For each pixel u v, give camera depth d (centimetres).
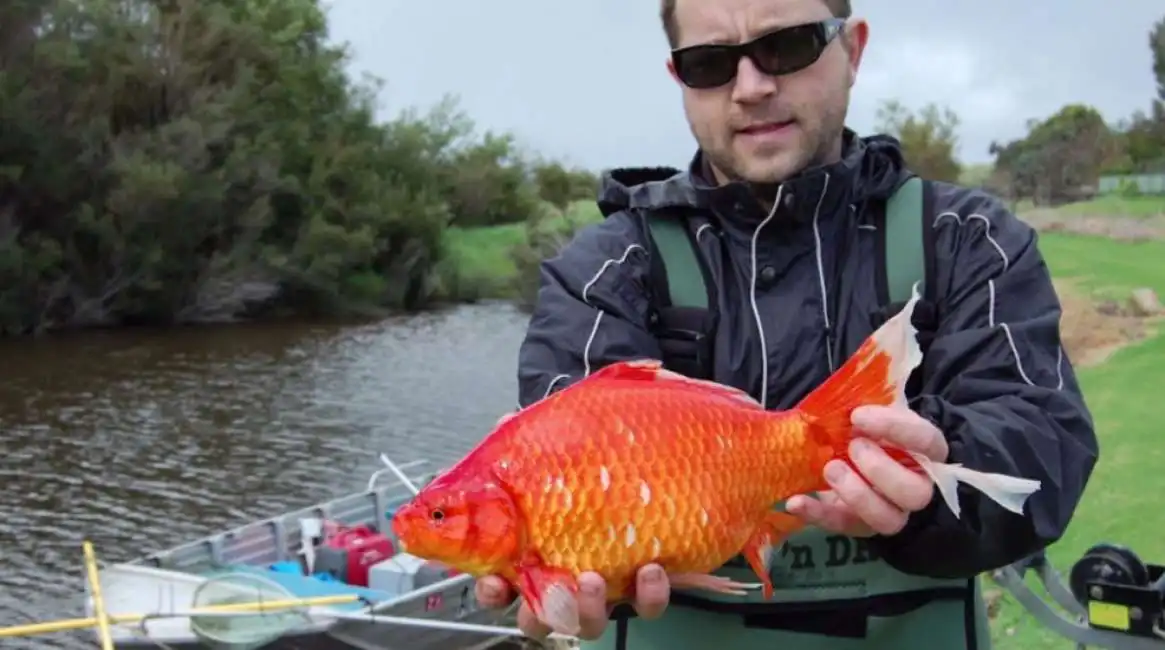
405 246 5003
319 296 4594
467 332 4103
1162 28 5075
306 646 1020
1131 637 353
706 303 230
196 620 1001
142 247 4016
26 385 2789
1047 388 202
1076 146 4862
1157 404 1115
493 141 6706
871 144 247
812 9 221
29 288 3762
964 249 223
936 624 225
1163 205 3794
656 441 182
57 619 1307
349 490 1922
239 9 4944
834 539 221
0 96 3731
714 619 228
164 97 4325
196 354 3397
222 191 4172
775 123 223
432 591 1101
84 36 4197
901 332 180
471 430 2395
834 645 224
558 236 5134
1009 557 196
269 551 1338
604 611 179
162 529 1678
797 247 228
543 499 179
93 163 3947
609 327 227
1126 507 783
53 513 1736
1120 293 1877
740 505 185
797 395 224
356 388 2867
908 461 175
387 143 5447
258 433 2322
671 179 244
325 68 5228
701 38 227
